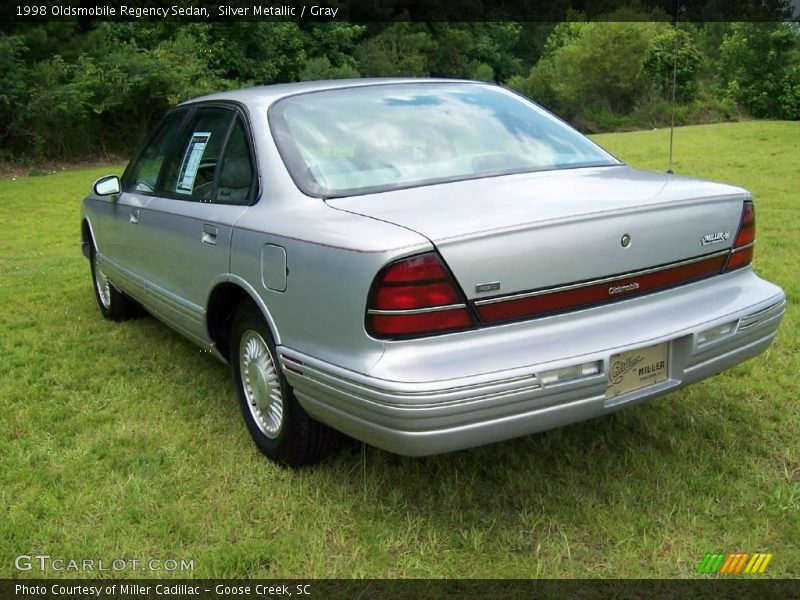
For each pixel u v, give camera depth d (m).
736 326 2.92
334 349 2.63
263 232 2.99
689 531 2.70
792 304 5.12
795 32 28.33
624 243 2.70
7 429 3.71
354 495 2.99
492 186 3.00
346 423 2.64
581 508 2.84
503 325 2.52
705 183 3.16
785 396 3.74
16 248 10.09
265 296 3.00
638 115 30.41
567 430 3.45
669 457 3.18
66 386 4.27
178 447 3.47
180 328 4.08
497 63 61.16
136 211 4.40
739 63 28.61
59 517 2.91
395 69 47.00
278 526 2.82
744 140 18.92
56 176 21.17
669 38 24.50
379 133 3.33
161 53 27.33
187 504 2.97
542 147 3.49
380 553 2.62
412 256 2.41
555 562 2.55
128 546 2.73
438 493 3.00
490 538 2.71
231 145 3.56
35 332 5.40
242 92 3.79
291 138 3.28
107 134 26.23
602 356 2.55
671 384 2.80
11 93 22.86
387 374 2.40
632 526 2.70
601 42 35.59
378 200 2.89
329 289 2.61
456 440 2.41
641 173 3.36
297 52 37.12
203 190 3.71
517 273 2.51
